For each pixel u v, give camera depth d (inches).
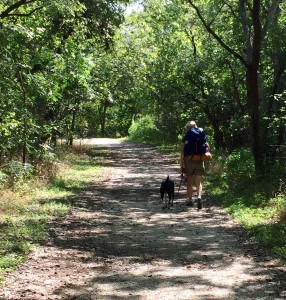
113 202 501.4
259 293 215.0
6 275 238.1
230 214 419.8
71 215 417.4
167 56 1018.7
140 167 934.4
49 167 660.7
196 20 929.5
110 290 220.5
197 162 459.5
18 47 440.1
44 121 668.7
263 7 666.2
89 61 581.3
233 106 945.5
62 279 235.6
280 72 635.5
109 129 2854.3
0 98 425.1
